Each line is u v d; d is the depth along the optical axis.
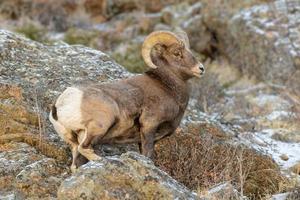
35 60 39.38
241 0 67.94
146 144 31.06
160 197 26.77
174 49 32.06
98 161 27.56
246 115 49.91
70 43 69.94
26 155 31.19
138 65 59.78
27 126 33.56
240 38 65.94
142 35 74.69
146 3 79.75
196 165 33.53
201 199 27.78
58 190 27.03
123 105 30.38
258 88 59.16
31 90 36.00
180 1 78.38
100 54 42.19
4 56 38.62
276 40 62.72
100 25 78.94
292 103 52.69
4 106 34.22
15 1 81.25
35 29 72.00
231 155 35.50
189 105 40.91
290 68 60.50
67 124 29.70
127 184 26.92
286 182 34.53
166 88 31.75
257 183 34.25
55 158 32.06
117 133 30.78
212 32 70.19
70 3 82.44
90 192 26.39
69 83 37.66
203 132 37.50
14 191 28.70
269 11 65.00
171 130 32.22
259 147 39.78
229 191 29.73
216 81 56.06
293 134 43.94
